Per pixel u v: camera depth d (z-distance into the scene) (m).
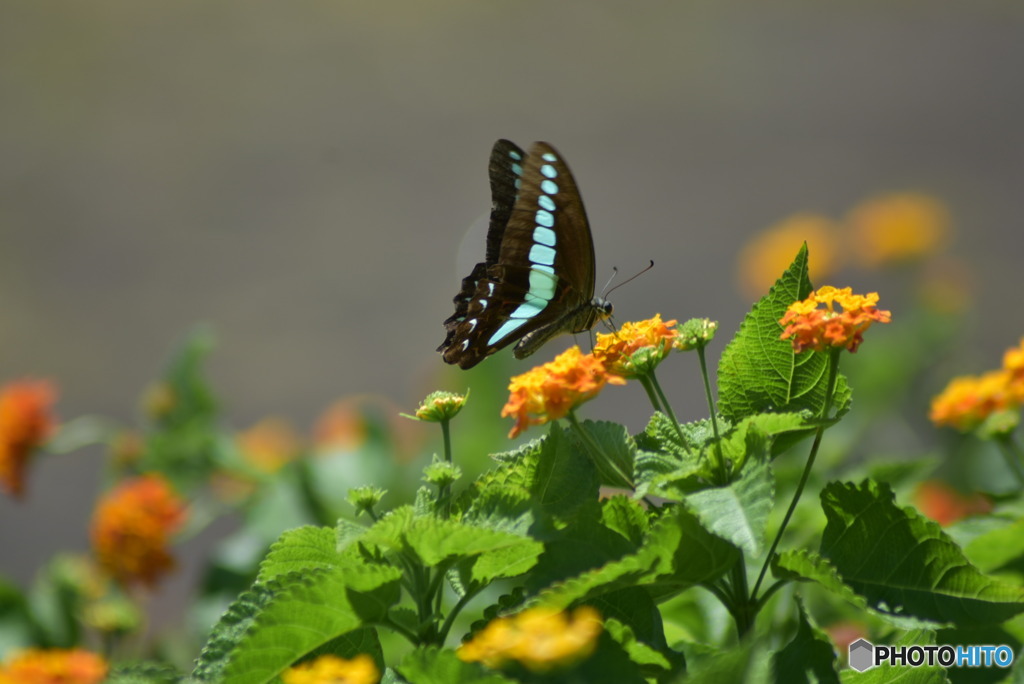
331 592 1.95
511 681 1.93
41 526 4.50
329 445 2.70
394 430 2.68
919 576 1.96
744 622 1.97
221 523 4.17
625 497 1.97
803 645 1.96
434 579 1.97
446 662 1.93
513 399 1.98
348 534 1.96
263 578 1.97
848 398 2.00
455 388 2.56
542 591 1.94
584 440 1.98
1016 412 2.09
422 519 1.95
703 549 1.96
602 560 1.96
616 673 1.94
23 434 2.50
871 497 1.97
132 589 2.29
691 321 1.99
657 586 1.97
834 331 1.97
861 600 1.95
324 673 1.94
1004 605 1.95
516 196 2.14
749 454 1.96
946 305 3.10
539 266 2.14
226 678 1.95
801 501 2.12
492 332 2.15
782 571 1.96
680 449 1.98
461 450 2.51
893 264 3.75
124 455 2.57
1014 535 2.04
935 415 2.08
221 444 2.58
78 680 2.00
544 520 1.96
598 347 2.00
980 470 2.28
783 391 2.00
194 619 2.26
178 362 2.61
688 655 1.98
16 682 2.00
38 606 2.23
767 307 2.00
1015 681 1.98
